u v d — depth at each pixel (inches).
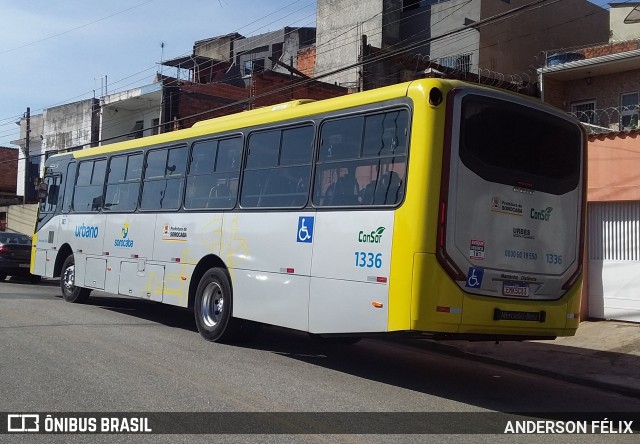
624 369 388.5
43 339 391.9
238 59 1771.7
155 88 1192.2
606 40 1228.5
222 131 420.5
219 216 409.7
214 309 414.9
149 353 364.2
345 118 330.3
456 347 457.4
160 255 460.8
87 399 268.8
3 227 1505.9
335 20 1291.8
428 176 283.0
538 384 361.4
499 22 1075.9
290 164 362.0
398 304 284.4
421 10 1165.7
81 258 565.3
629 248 514.3
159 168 478.3
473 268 289.4
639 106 663.8
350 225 314.8
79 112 1412.4
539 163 317.1
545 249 316.5
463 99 293.3
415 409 278.4
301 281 340.5
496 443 237.1
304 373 337.7
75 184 592.7
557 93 800.3
